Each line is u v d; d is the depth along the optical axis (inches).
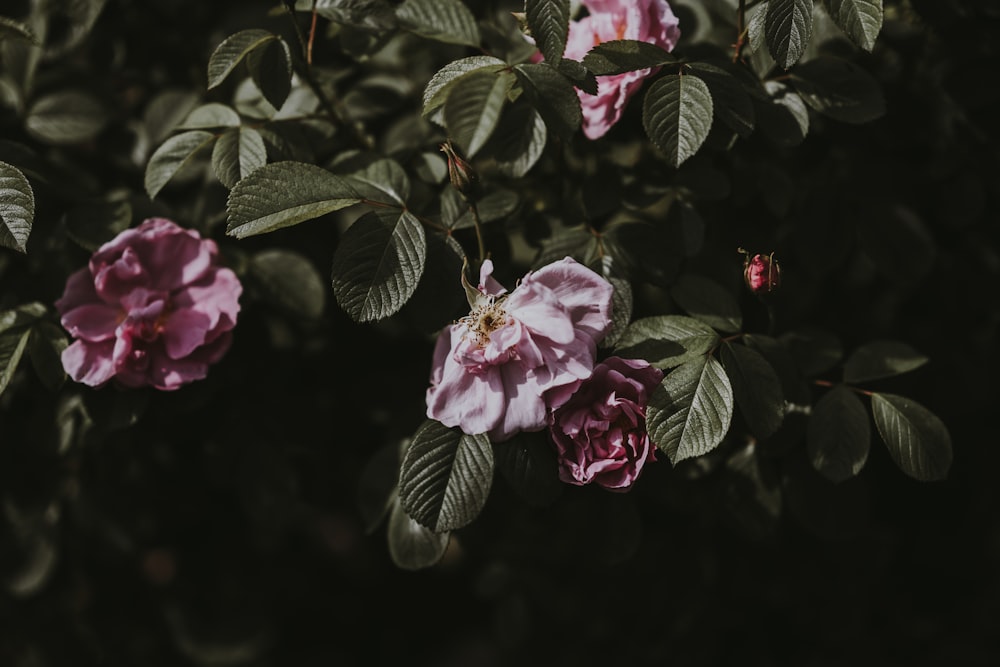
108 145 31.1
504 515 29.3
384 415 30.7
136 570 36.3
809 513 26.3
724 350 24.1
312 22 26.9
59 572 34.3
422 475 23.6
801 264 29.5
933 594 35.9
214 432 29.5
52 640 35.5
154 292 26.0
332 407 31.6
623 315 24.8
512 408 23.4
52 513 31.6
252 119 27.0
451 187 26.1
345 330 31.3
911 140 29.3
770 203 27.9
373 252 24.0
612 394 23.6
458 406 23.5
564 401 23.3
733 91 24.8
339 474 32.9
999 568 36.2
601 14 26.4
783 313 28.5
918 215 30.1
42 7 30.2
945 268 31.4
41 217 28.1
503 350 23.1
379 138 30.0
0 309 28.0
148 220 26.4
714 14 27.7
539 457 23.9
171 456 32.0
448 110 23.3
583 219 26.7
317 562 41.7
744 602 34.4
